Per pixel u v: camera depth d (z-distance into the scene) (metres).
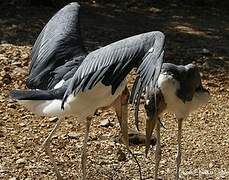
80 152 11.94
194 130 13.51
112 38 20.45
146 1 26.12
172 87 9.93
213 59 18.62
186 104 10.27
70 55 9.12
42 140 12.42
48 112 8.62
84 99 8.55
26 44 18.72
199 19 24.27
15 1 23.92
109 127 13.29
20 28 20.53
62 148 12.07
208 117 14.27
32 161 11.39
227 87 16.47
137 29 22.00
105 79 8.27
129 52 8.04
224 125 13.90
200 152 12.38
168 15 24.56
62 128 13.02
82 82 8.32
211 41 21.00
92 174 10.98
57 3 24.56
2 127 12.94
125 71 8.15
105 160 11.64
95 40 20.00
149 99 9.88
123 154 11.72
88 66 8.31
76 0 25.44
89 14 23.62
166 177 11.09
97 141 12.52
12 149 11.90
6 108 13.82
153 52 7.88
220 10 25.84
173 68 10.05
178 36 21.39
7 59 16.59
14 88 14.88
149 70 7.84
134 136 12.43
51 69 9.03
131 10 24.92
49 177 10.77
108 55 8.19
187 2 26.56
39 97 8.60
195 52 19.20
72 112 8.68
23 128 12.95
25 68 16.05
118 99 9.45
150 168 11.45
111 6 25.25
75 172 11.06
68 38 9.27
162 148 12.43
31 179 10.64
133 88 8.12
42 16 22.44
